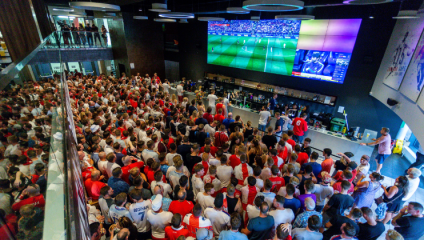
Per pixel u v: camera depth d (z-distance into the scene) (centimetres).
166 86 1052
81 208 142
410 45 496
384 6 621
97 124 497
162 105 742
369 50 675
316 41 766
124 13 1170
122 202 256
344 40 709
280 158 400
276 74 916
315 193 322
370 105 716
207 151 384
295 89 859
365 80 704
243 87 1040
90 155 428
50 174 121
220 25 1034
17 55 427
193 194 350
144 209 270
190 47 1233
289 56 848
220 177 361
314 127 673
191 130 536
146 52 1330
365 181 346
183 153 429
